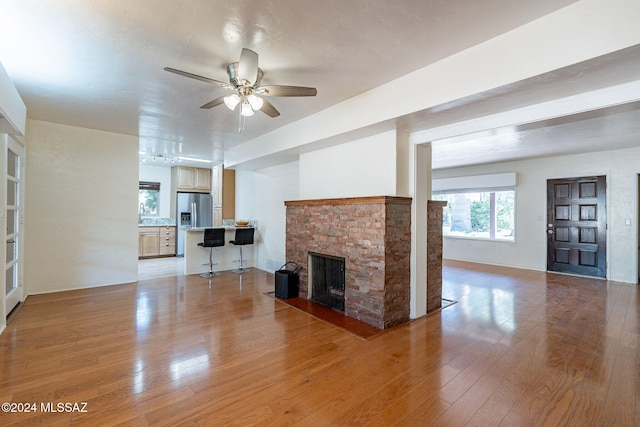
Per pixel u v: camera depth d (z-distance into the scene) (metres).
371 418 1.87
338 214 3.85
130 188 5.01
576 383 2.23
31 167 4.22
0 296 3.08
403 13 1.91
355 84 3.01
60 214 4.46
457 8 1.87
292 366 2.47
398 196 3.45
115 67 2.62
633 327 3.29
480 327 3.32
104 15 1.91
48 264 4.40
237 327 3.27
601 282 5.32
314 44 2.27
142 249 7.66
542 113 2.55
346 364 2.51
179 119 4.09
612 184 5.45
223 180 7.49
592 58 1.81
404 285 3.53
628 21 1.69
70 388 2.12
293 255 4.67
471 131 3.02
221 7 1.84
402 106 2.85
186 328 3.21
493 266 6.82
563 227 6.04
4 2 1.77
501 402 2.02
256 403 1.99
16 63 2.54
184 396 2.05
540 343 2.91
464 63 2.39
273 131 4.64
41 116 4.01
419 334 3.13
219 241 5.70
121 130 4.68
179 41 2.22
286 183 5.69
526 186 6.50
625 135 4.36
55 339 2.90
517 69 2.11
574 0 1.82
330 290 4.04
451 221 8.00
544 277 5.73
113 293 4.46
